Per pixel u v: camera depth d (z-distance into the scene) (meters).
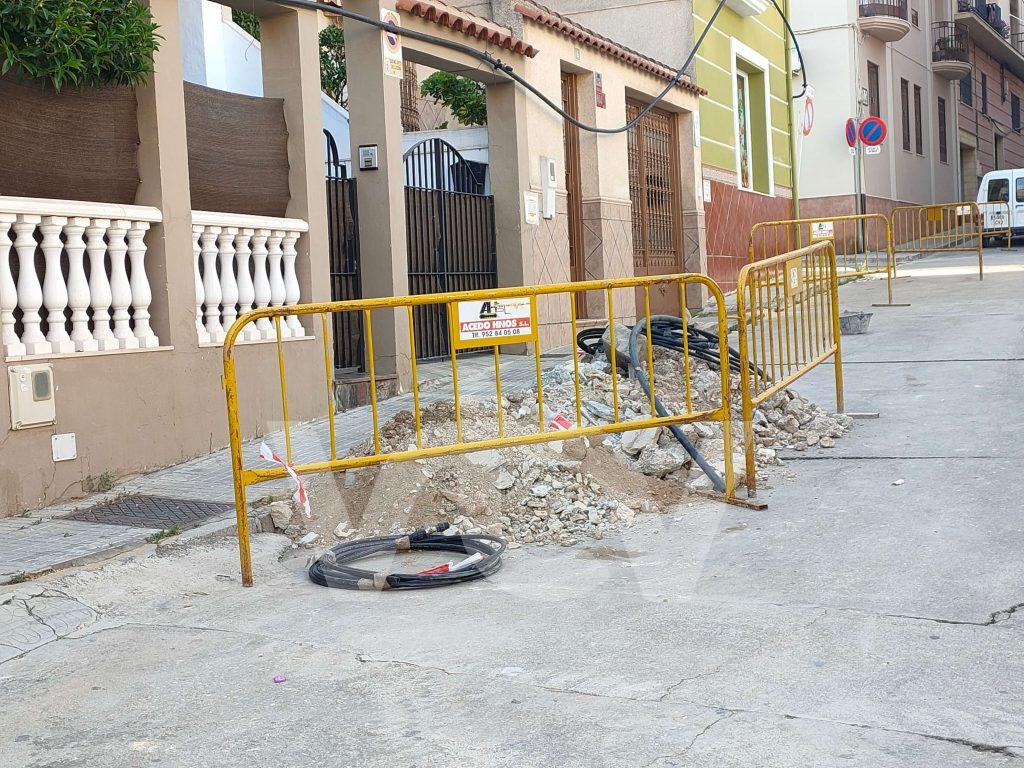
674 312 17.67
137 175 7.79
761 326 7.79
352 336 10.54
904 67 32.94
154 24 7.39
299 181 9.33
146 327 7.77
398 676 4.17
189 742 3.67
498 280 13.07
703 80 19.09
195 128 8.43
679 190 18.23
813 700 3.69
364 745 3.56
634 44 18.67
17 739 3.78
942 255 26.67
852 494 6.50
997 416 8.17
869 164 29.25
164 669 4.41
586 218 14.98
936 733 3.39
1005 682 3.78
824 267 8.56
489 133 13.00
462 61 11.88
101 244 7.37
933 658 4.02
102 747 3.67
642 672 4.04
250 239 8.81
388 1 10.52
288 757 3.50
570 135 14.86
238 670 4.35
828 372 10.58
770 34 23.42
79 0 6.86
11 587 5.32
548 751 3.41
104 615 5.17
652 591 5.06
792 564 5.31
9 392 6.70
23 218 6.84
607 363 8.47
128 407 7.50
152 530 6.22
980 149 42.88
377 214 10.50
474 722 3.68
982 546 5.37
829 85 28.52
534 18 13.21
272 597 5.34
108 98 7.56
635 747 3.40
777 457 7.44
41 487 6.87
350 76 10.54
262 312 5.59
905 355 11.12
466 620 4.81
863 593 4.82
